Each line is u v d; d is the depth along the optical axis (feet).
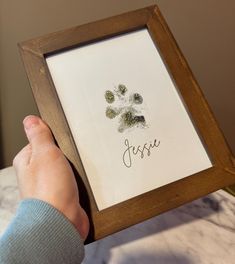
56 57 1.00
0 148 1.81
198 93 1.03
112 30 1.03
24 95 1.71
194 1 1.73
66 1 1.56
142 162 0.96
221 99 2.04
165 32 1.07
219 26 1.83
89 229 0.88
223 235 1.23
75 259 0.81
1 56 1.60
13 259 0.75
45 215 0.80
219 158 0.97
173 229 1.24
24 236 0.77
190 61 1.88
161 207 0.92
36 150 0.92
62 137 0.94
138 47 1.05
